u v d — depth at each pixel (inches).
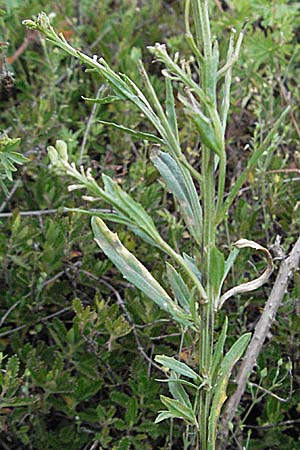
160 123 13.9
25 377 19.6
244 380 18.3
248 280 22.5
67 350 19.8
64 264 21.7
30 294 21.1
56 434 20.0
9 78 20.7
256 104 28.0
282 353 21.7
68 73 27.4
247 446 18.6
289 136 26.8
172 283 14.7
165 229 23.6
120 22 34.9
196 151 24.6
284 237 24.5
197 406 15.8
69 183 23.6
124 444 18.2
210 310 13.7
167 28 33.7
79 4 34.3
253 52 27.0
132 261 14.0
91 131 27.1
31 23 13.3
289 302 21.0
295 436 21.7
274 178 23.3
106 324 19.0
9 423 19.0
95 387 19.3
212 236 13.4
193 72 31.2
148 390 19.2
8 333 20.9
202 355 14.0
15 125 26.1
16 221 20.6
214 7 32.6
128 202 12.6
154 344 21.6
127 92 13.8
